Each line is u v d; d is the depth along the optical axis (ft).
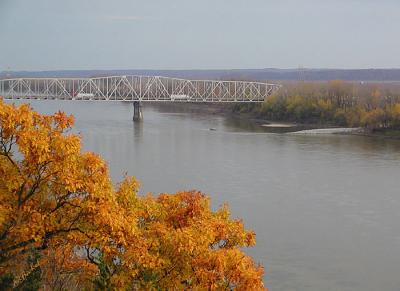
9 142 62.39
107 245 62.59
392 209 201.36
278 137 422.41
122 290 60.85
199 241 63.72
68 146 60.85
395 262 148.46
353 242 163.84
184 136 416.05
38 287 58.23
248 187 234.38
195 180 247.29
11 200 61.11
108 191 62.54
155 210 71.20
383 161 305.73
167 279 63.31
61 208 62.90
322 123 538.47
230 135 432.25
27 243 60.39
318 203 208.64
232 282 62.75
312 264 145.18
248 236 71.20
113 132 428.56
